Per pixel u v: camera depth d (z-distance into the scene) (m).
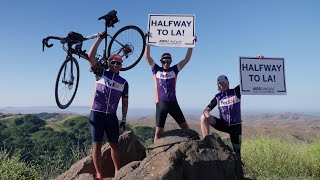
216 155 2.59
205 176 2.48
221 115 3.14
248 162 4.48
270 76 3.39
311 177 4.20
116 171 2.84
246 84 3.28
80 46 2.76
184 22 3.43
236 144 3.12
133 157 3.29
